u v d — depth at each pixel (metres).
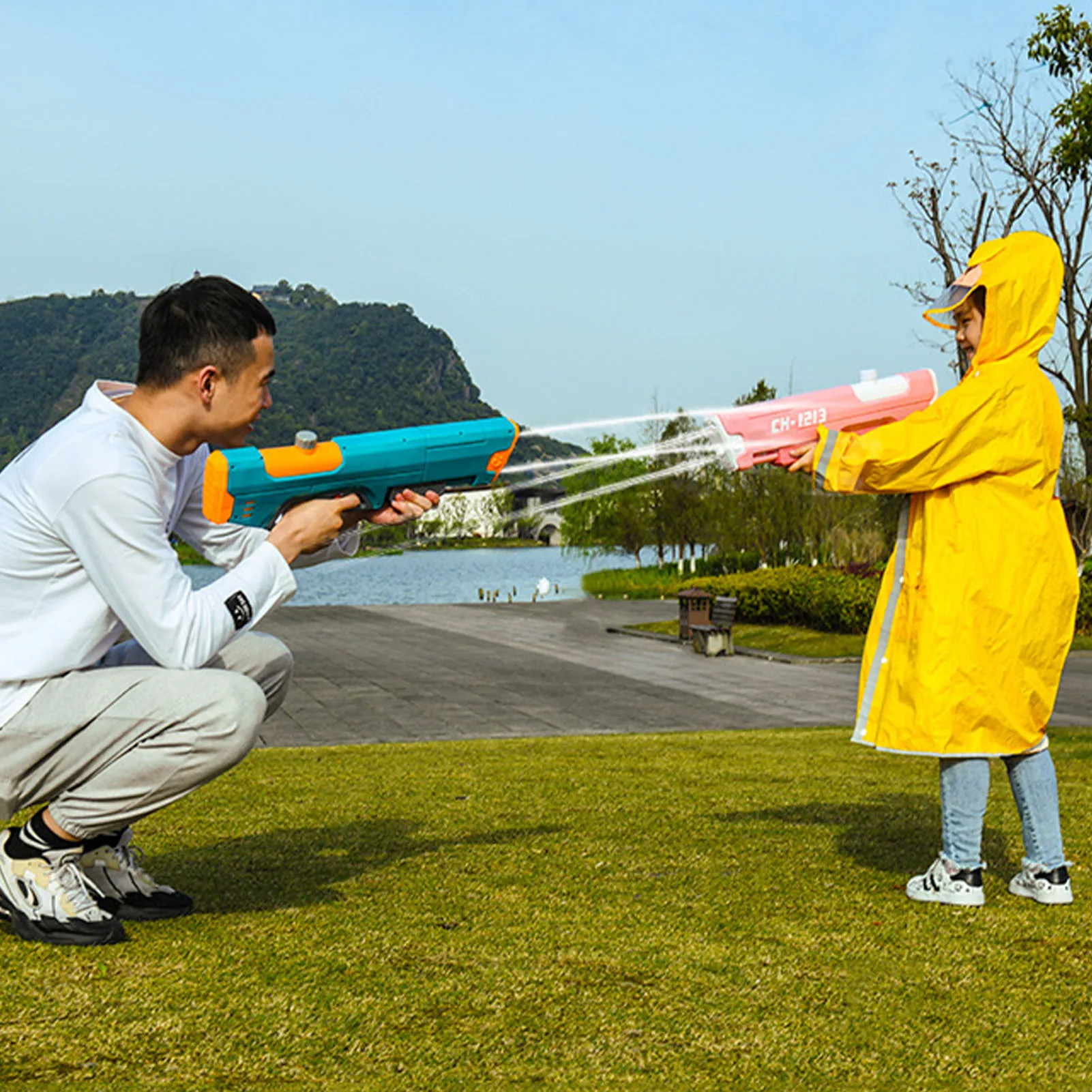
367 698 13.09
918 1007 2.41
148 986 2.37
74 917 2.63
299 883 3.27
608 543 47.00
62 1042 2.10
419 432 2.80
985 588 3.13
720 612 18.48
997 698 3.12
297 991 2.37
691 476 39.53
